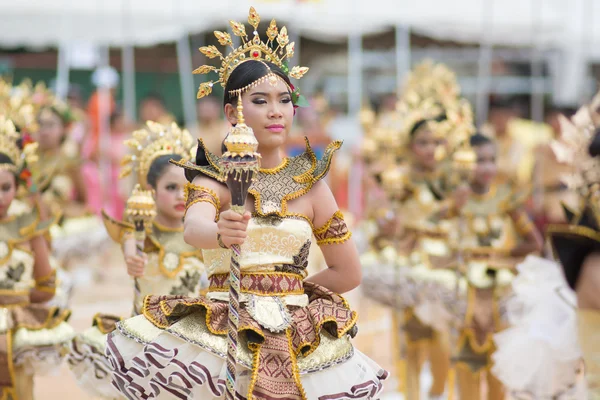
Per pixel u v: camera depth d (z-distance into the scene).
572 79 27.78
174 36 27.23
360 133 26.61
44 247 10.82
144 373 6.84
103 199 25.77
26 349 10.24
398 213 14.27
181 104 31.23
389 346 17.45
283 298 7.01
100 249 19.23
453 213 13.78
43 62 30.20
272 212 7.00
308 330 6.91
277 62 7.33
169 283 9.98
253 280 6.97
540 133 24.53
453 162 13.23
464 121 14.23
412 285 13.48
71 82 30.47
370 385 6.98
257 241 7.00
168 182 10.02
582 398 10.20
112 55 30.27
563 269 7.99
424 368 16.14
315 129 27.92
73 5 26.48
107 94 28.00
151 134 10.41
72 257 18.80
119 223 9.67
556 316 10.47
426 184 14.25
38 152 17.84
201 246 6.70
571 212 8.36
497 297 12.84
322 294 7.26
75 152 18.77
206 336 6.82
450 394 12.84
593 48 27.80
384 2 27.41
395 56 30.91
